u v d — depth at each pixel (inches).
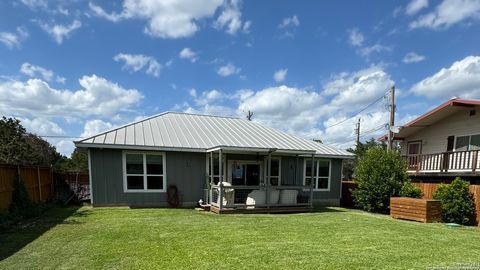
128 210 435.5
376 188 513.0
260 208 456.4
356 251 227.8
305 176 617.3
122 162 473.4
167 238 258.2
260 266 188.2
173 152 502.0
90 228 297.4
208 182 495.8
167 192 497.4
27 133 793.6
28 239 251.8
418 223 391.9
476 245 257.6
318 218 402.3
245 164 563.5
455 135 620.1
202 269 181.5
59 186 592.1
